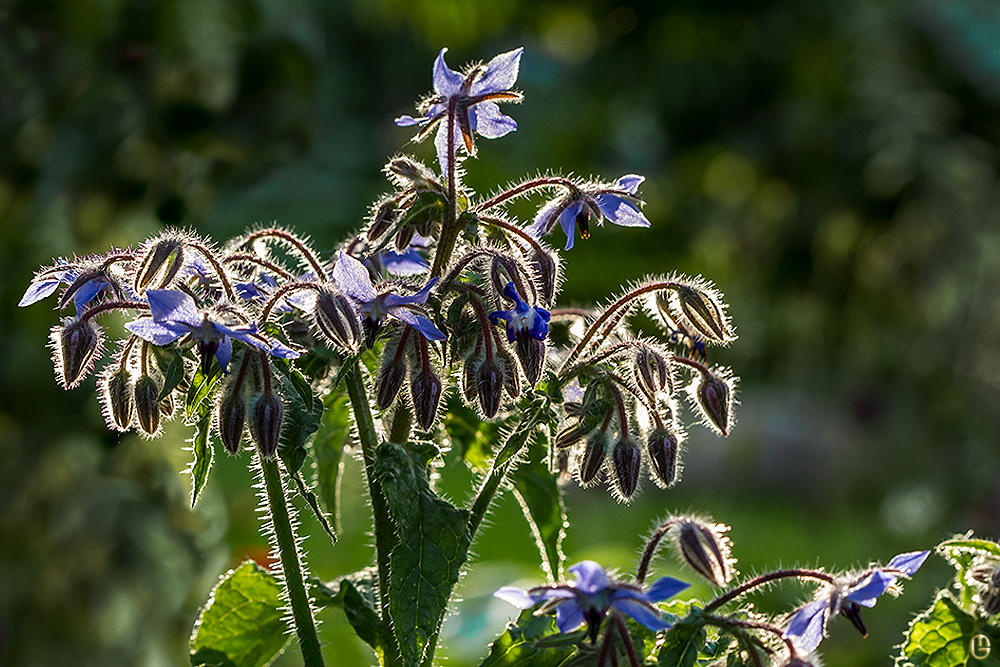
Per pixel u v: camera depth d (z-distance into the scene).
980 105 10.43
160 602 7.56
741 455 13.85
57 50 7.83
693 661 3.56
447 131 3.95
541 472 4.30
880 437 11.15
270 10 8.59
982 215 9.98
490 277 3.63
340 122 14.51
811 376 11.09
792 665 3.54
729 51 10.68
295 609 3.79
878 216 10.24
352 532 9.98
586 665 3.47
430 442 3.90
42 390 7.59
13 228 7.70
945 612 4.20
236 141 8.23
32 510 7.59
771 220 10.73
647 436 3.96
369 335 3.50
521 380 3.80
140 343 3.68
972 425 10.65
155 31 7.93
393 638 4.00
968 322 10.23
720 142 10.80
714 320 4.04
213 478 10.77
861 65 10.23
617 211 4.05
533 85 13.00
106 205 7.99
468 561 3.99
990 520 10.70
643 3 10.88
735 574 3.85
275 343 3.36
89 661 7.48
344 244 4.36
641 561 3.83
